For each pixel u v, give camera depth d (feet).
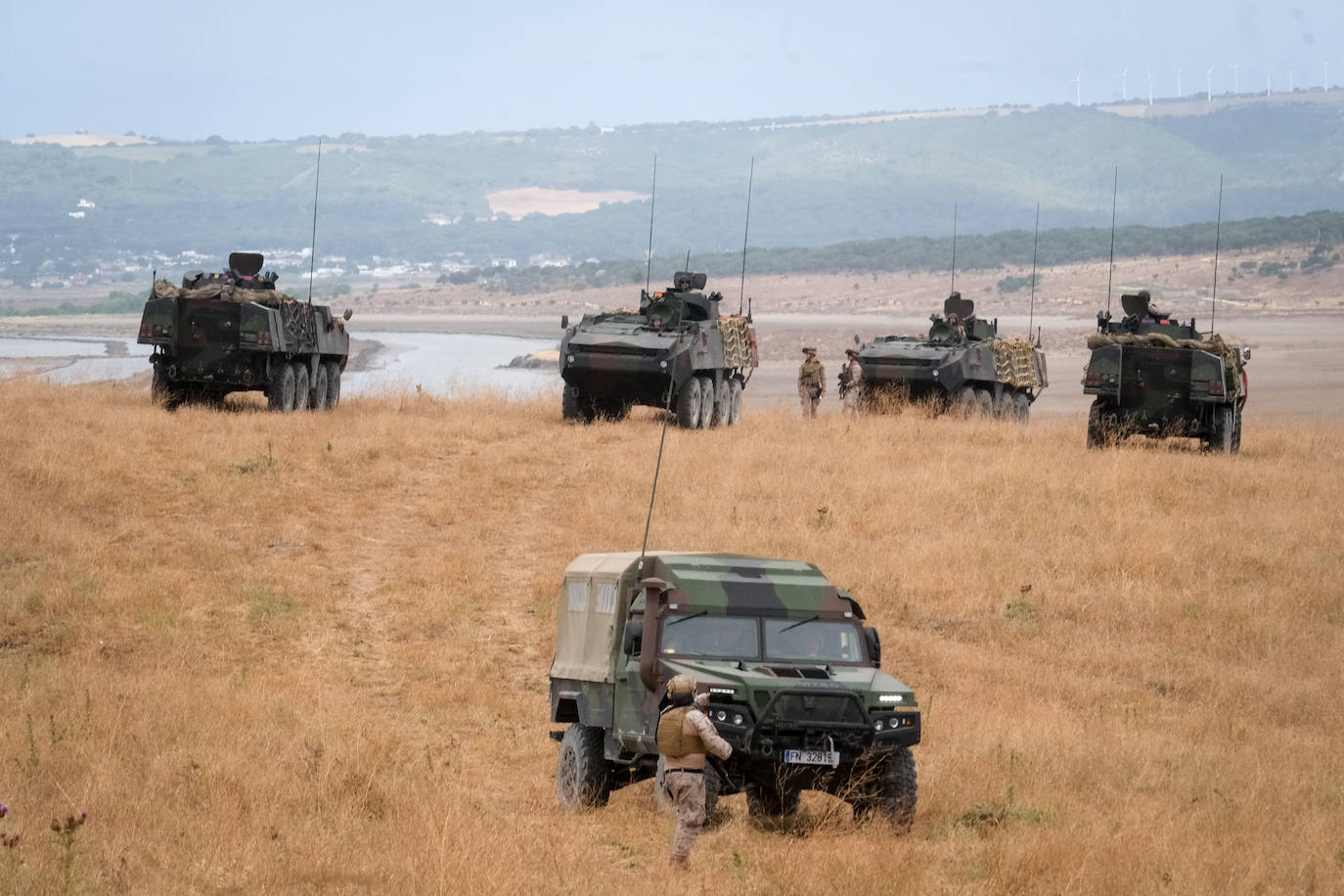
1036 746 150.41
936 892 104.47
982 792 133.59
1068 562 233.14
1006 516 259.39
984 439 340.18
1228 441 334.03
